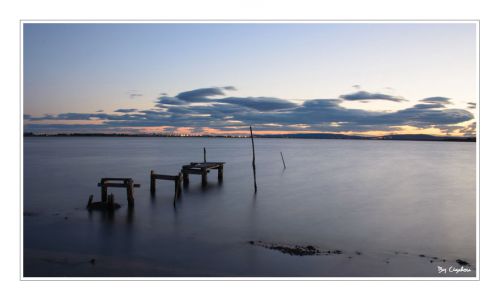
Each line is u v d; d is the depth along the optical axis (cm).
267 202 2620
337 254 1545
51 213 2167
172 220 2067
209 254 1522
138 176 3912
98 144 14875
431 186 3478
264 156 7838
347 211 2353
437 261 1488
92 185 3216
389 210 2394
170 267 1375
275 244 1664
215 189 3128
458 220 2133
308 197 2842
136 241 1677
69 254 1497
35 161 5784
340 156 8106
